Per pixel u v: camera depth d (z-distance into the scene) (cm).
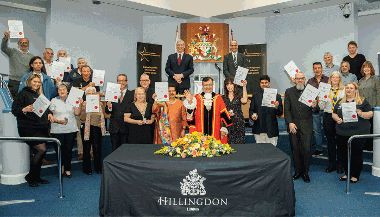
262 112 530
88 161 534
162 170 294
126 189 295
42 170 517
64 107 490
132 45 922
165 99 446
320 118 599
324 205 369
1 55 757
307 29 880
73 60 806
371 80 558
